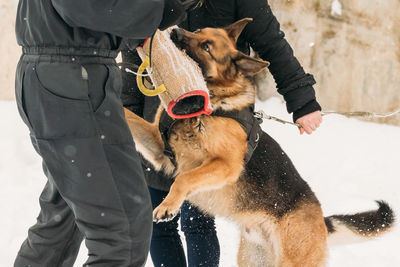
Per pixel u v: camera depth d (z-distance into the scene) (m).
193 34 2.91
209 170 2.86
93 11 1.79
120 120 2.02
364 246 4.02
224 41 2.96
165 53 2.43
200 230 3.06
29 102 1.97
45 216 2.28
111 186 1.99
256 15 2.95
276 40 2.98
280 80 3.04
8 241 3.74
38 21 1.93
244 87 3.06
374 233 3.51
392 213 3.51
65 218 2.27
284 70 3.01
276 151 3.29
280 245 3.29
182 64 2.44
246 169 3.12
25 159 5.64
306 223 3.28
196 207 3.05
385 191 5.32
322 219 3.38
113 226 2.02
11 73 7.61
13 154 5.68
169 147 2.95
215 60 2.93
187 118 2.91
